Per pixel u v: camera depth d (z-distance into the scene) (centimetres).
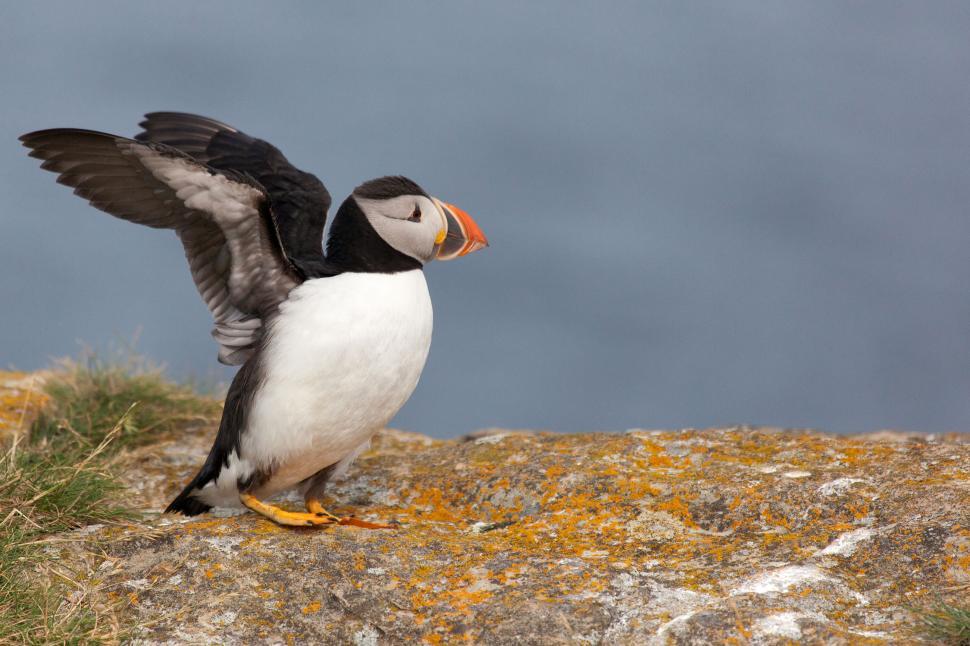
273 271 1001
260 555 906
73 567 898
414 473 1187
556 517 1032
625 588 850
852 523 945
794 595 816
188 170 927
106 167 949
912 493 958
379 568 895
